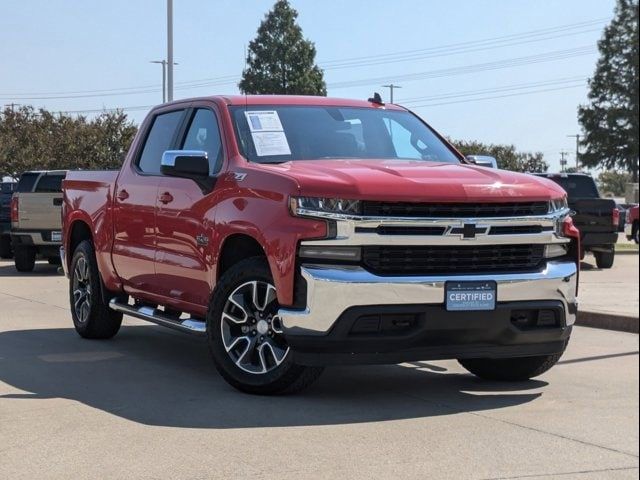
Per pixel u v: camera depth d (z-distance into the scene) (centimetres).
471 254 588
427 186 577
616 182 7481
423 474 444
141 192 770
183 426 536
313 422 545
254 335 616
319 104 738
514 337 600
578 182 2022
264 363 607
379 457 472
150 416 561
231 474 443
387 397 620
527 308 598
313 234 564
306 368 594
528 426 540
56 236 1736
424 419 556
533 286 598
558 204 625
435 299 567
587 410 584
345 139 705
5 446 495
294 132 695
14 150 4397
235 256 657
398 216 568
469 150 5694
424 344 577
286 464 459
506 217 593
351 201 561
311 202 570
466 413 573
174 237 709
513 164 5994
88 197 881
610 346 869
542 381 686
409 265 574
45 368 730
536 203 609
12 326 992
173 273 716
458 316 573
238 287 617
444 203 577
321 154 683
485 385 669
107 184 842
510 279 588
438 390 648
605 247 1891
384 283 558
